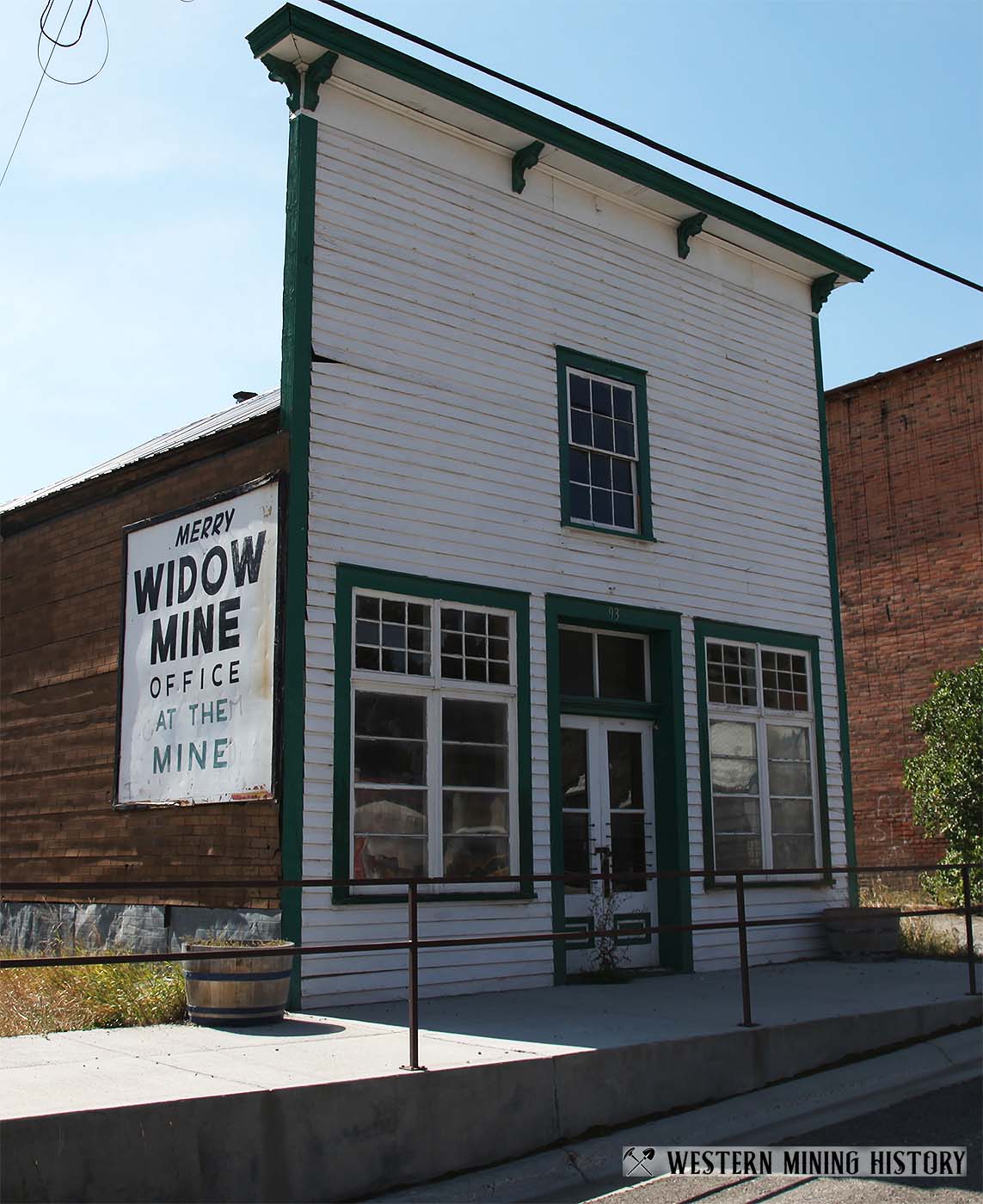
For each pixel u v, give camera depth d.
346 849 10.06
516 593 11.83
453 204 12.09
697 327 14.31
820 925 14.11
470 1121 6.93
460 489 11.55
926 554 22.27
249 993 8.54
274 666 10.09
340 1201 6.32
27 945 12.60
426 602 11.15
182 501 11.57
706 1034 8.39
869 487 23.28
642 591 12.99
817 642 14.90
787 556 14.75
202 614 10.98
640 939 12.59
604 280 13.38
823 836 14.43
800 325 15.68
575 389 12.89
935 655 21.88
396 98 11.66
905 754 22.03
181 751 10.94
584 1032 8.43
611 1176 6.88
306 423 10.53
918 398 22.78
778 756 14.24
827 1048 9.13
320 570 10.37
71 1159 5.52
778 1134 7.55
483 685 11.40
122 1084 6.33
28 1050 7.48
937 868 10.84
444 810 10.91
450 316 11.82
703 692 13.41
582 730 12.55
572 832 12.20
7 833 13.19
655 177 13.50
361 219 11.31
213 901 10.32
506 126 12.28
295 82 11.14
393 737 10.70
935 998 10.41
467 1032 8.42
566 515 12.41
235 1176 5.99
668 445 13.67
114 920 11.45
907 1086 8.67
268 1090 6.19
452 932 10.69
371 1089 6.55
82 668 12.52
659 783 13.02
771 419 14.96
